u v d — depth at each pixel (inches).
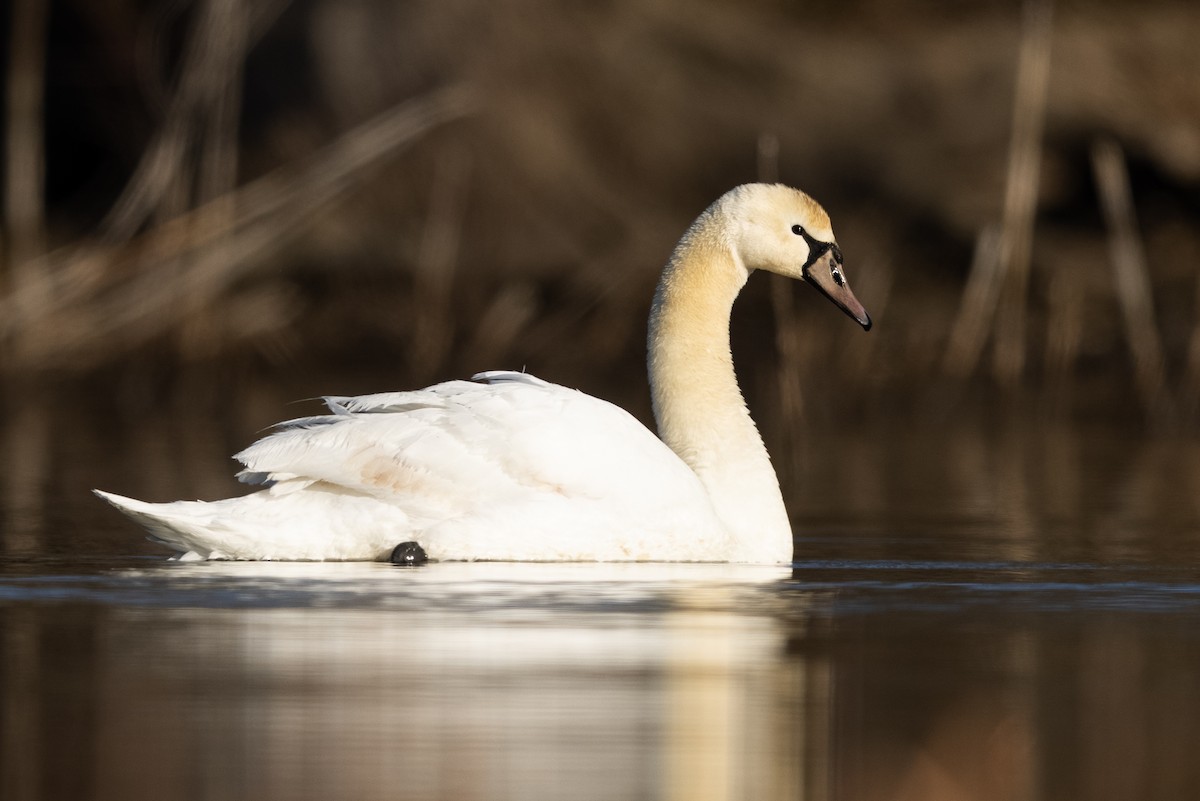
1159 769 252.5
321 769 245.6
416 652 314.7
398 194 1092.5
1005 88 1134.4
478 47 1101.1
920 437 837.8
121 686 290.0
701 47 1157.1
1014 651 327.0
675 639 330.6
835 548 478.0
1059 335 1005.8
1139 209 1099.3
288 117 1109.7
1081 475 684.7
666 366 469.4
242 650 316.2
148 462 681.0
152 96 1151.6
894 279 1082.7
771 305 1062.4
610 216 1096.2
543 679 296.8
